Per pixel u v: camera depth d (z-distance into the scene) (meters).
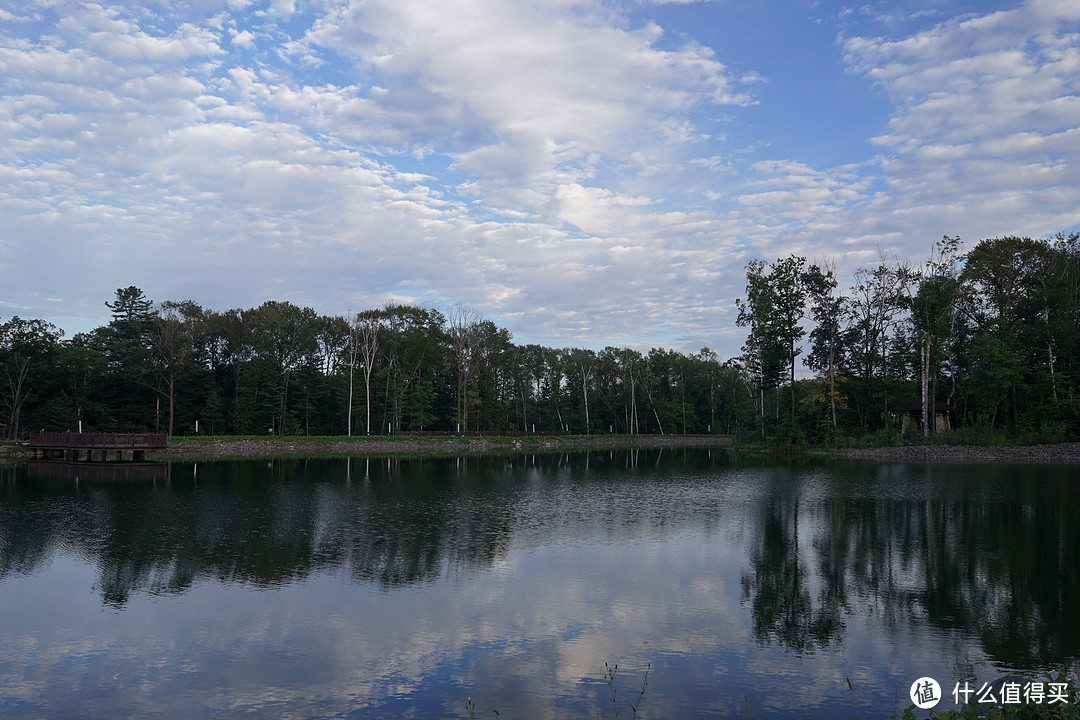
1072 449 54.19
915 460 55.06
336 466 53.19
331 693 9.98
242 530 22.75
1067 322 63.56
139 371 82.38
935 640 12.20
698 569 17.36
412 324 103.75
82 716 9.30
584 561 18.23
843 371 74.94
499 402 121.06
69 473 44.34
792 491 34.06
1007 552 19.03
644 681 10.39
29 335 76.12
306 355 96.19
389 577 16.47
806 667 10.97
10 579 16.22
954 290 64.12
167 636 12.37
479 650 11.71
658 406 133.62
